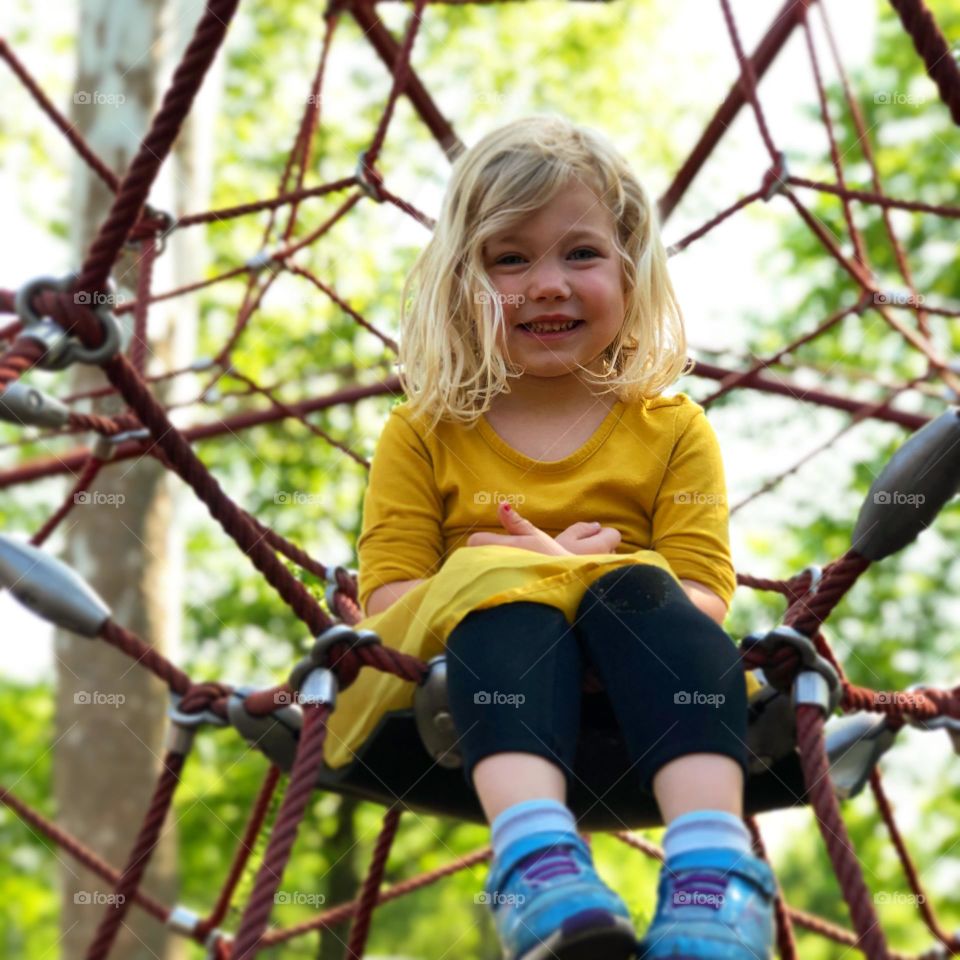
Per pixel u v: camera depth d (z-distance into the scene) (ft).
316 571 7.91
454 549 5.93
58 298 4.58
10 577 5.32
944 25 32.24
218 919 9.72
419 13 9.62
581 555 5.20
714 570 5.71
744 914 3.83
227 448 30.14
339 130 32.63
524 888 3.88
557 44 33.40
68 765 20.35
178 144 20.56
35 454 33.17
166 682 5.83
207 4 4.30
